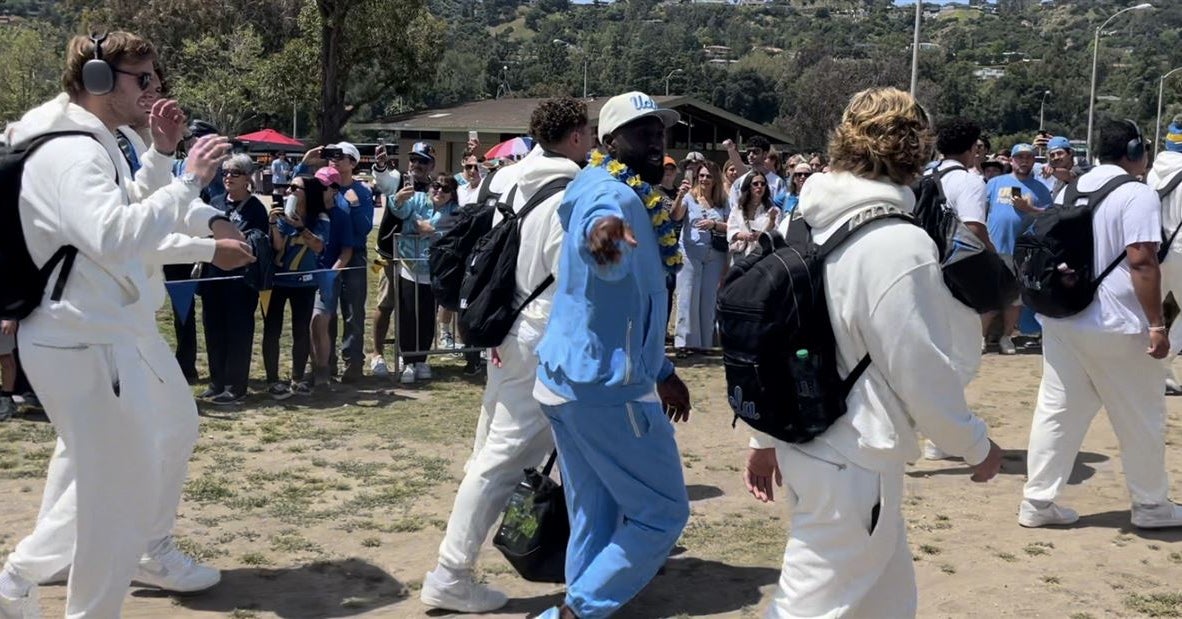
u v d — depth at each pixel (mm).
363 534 5531
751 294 3070
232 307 8336
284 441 7398
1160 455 5590
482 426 4867
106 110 3822
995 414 8547
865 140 3068
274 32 49594
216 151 3646
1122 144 5285
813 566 3148
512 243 4320
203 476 6480
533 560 4363
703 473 6781
